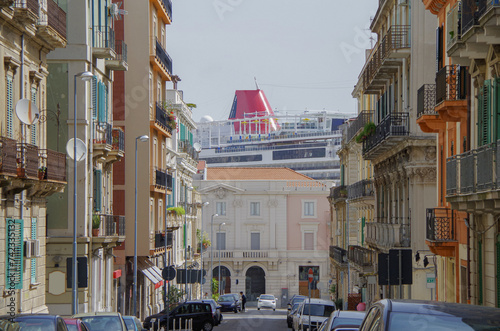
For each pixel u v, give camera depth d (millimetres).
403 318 9555
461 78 27797
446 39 30719
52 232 39250
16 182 27484
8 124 27578
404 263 22984
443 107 28109
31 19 27828
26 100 26297
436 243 30984
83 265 30672
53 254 39125
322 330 20266
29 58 30250
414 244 39906
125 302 51562
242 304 79438
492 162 21031
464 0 23266
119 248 51312
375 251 49656
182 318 48094
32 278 31219
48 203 39250
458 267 30453
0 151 25672
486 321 9461
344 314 19844
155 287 58188
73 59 38875
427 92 33156
